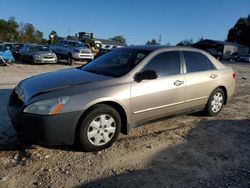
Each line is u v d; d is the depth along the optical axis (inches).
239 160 172.2
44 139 154.9
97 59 225.8
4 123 210.5
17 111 158.6
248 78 624.7
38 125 152.3
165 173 151.6
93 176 144.4
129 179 143.6
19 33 2974.9
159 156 170.2
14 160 156.1
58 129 155.3
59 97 156.3
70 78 180.9
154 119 200.7
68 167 151.5
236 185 144.6
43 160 157.1
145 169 154.3
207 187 141.6
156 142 189.9
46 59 808.3
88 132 165.0
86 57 852.0
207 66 241.0
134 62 194.9
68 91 161.0
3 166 149.3
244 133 218.1
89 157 163.5
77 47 870.4
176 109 213.0
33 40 2925.7
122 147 179.2
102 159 162.1
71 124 158.2
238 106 304.0
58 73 198.7
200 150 182.1
